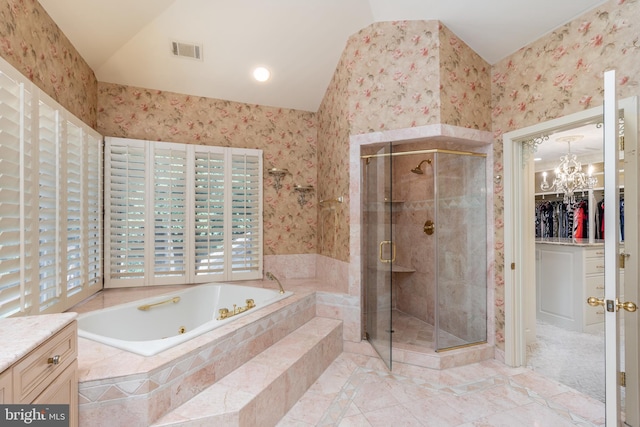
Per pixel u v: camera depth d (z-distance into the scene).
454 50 2.50
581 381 2.29
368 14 2.63
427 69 2.46
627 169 1.77
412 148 3.22
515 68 2.48
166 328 2.72
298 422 1.84
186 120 3.35
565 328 3.34
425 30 2.49
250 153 3.49
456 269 2.87
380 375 2.38
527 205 2.92
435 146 2.97
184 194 3.25
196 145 3.29
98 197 2.85
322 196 3.58
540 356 2.69
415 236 3.34
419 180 3.21
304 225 3.76
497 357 2.63
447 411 1.94
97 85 3.04
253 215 3.51
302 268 3.74
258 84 3.32
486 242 2.70
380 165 2.60
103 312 2.31
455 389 2.19
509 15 2.21
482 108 2.62
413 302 3.40
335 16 2.63
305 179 3.78
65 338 1.23
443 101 2.42
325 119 3.50
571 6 1.99
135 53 2.82
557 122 2.14
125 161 3.04
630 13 1.77
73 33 2.38
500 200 2.61
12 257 1.57
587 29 1.98
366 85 2.75
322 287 3.14
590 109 1.95
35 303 1.77
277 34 2.77
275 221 3.65
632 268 1.76
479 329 2.77
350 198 2.83
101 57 2.78
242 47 2.87
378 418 1.87
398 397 2.09
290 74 3.22
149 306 2.63
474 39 2.51
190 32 2.68
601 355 2.70
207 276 3.32
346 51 2.90
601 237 4.46
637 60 1.74
